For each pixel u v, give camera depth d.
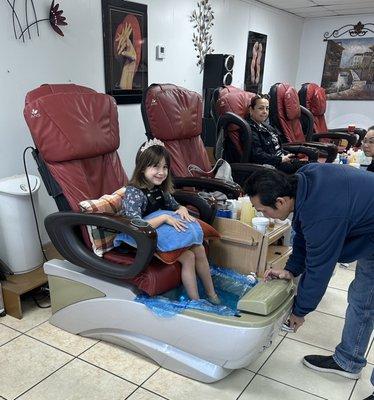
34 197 2.19
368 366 1.78
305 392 1.61
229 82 4.00
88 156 1.87
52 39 2.49
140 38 3.20
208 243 2.04
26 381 1.61
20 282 2.08
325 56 6.04
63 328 1.95
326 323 2.10
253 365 1.76
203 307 1.55
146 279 1.59
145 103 2.31
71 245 1.70
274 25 5.27
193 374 1.63
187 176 2.42
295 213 1.27
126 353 1.80
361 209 1.21
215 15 4.07
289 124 3.72
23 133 2.40
